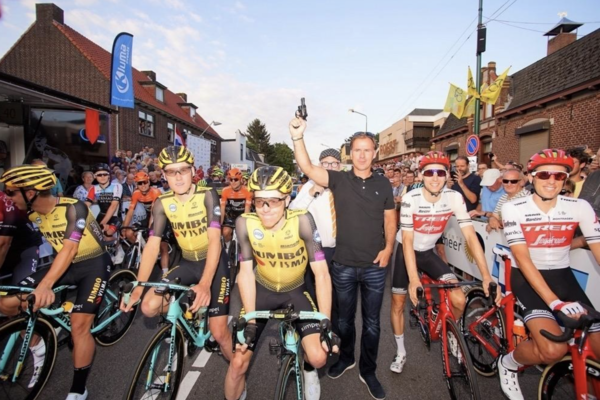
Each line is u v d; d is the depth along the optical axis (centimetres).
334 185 252
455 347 227
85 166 823
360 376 256
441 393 248
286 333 196
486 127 1434
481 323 273
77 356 230
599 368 169
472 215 450
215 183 827
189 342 258
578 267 275
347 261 247
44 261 422
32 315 224
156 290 209
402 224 265
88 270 252
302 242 206
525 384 256
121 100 972
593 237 210
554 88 1021
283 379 175
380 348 319
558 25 1370
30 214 243
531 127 1103
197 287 212
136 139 1742
